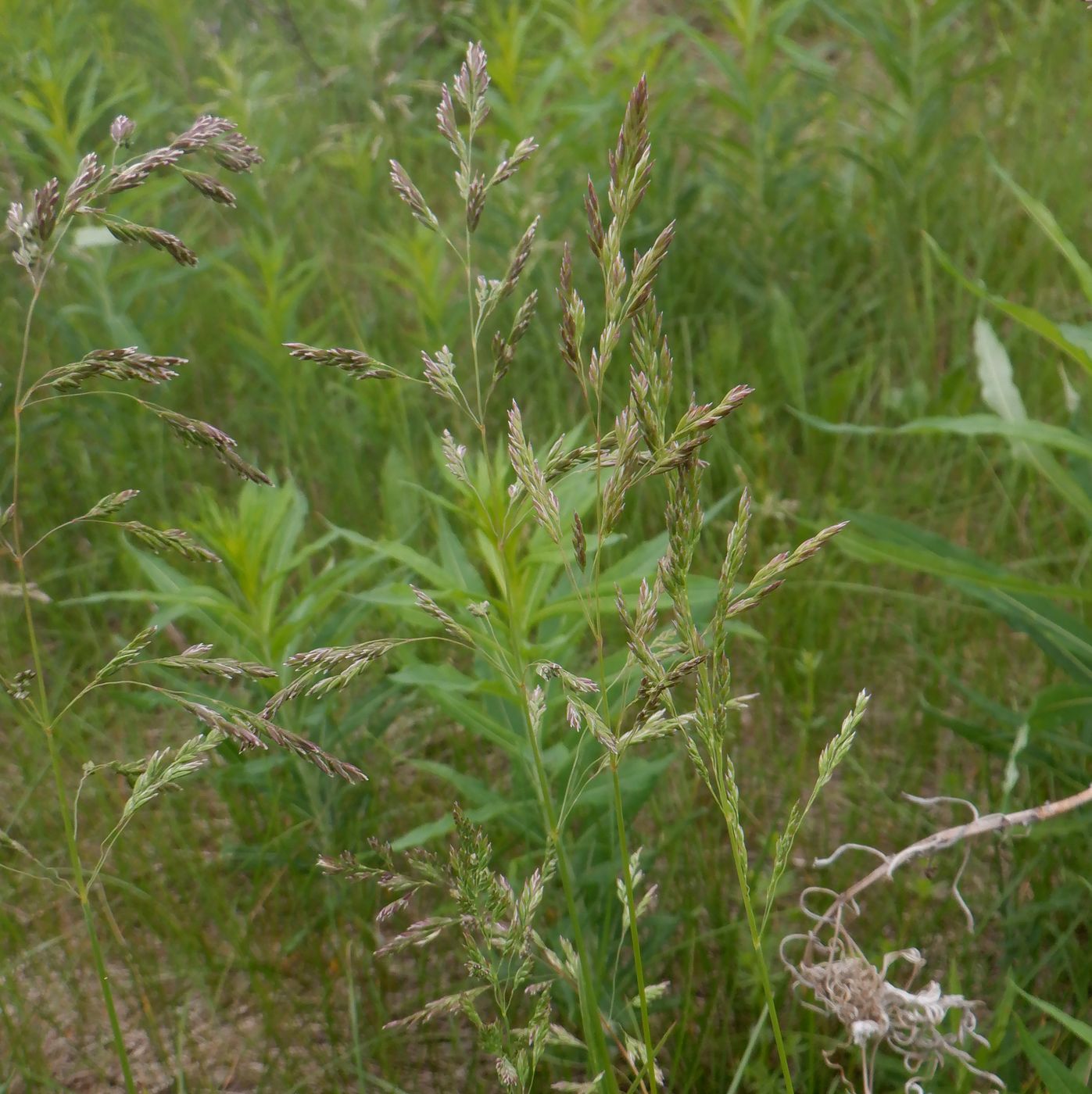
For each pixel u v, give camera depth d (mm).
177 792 1493
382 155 5664
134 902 2688
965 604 3275
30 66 4172
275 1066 2324
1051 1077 1681
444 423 4121
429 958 2533
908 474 3830
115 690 2957
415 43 6734
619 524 3650
